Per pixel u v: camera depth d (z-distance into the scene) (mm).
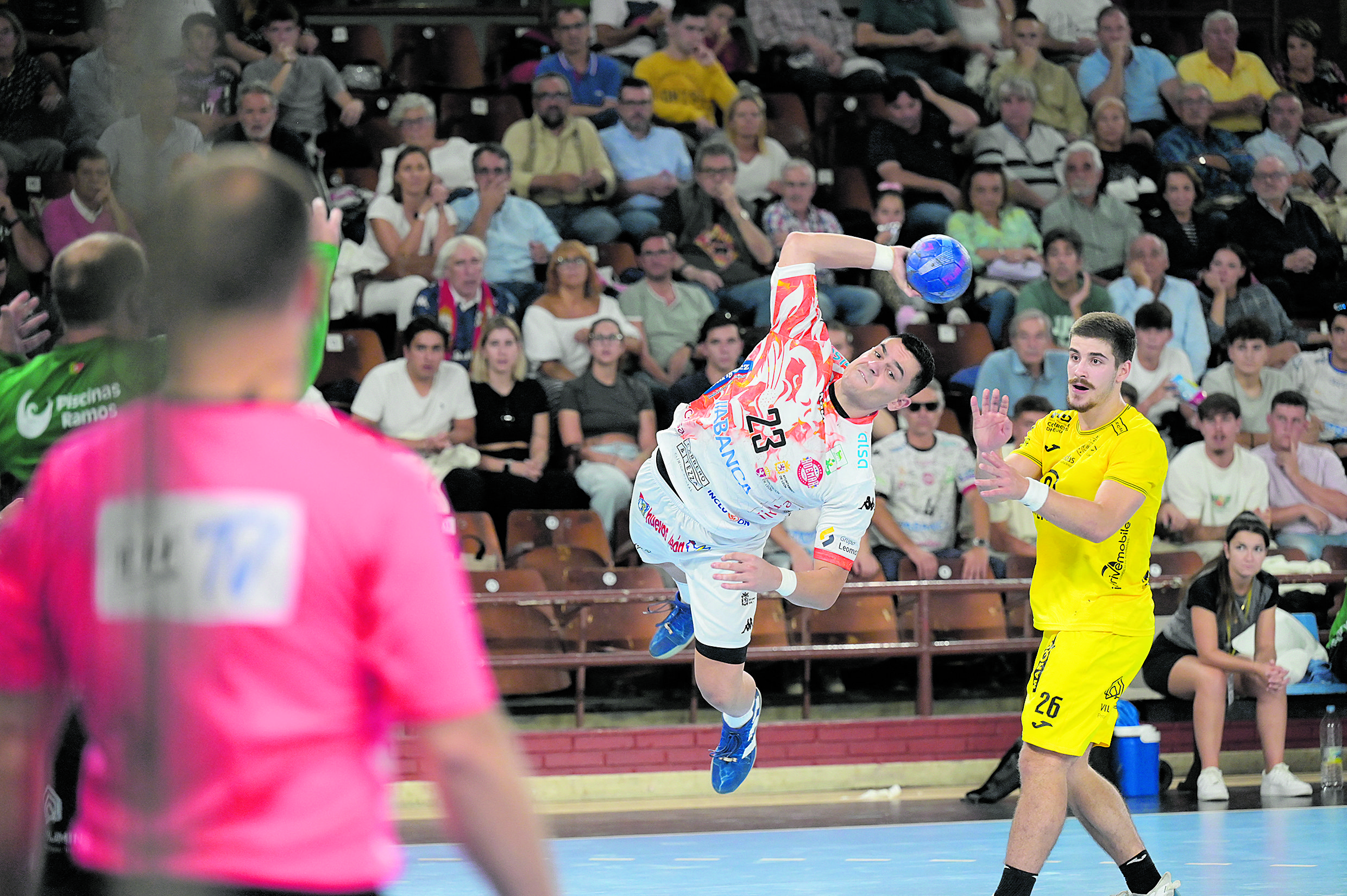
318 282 5191
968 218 32188
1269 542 25250
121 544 4621
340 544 4699
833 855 17547
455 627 4828
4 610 4855
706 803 22828
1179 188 33625
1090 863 17094
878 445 26578
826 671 26203
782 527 25422
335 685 4715
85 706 4719
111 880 4578
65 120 29031
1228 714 25203
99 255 10219
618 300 29516
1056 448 14211
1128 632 13172
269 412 4832
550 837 19312
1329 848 17516
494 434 26422
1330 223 36188
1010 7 37219
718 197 30984
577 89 32969
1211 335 32312
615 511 26094
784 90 35406
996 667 26875
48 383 10375
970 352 30578
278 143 29469
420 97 31406
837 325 26828
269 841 4547
